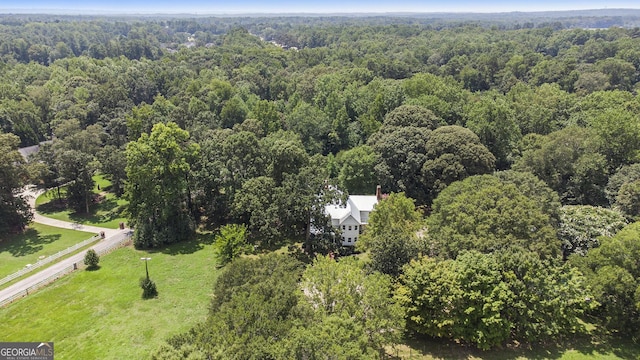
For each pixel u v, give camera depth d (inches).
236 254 1892.2
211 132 2807.6
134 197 2158.0
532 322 1274.6
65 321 1469.0
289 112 3855.8
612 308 1316.4
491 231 1510.8
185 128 3216.0
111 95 3902.6
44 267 1855.3
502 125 2655.0
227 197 2297.0
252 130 2910.9
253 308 1048.2
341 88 3976.4
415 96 3489.2
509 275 1270.9
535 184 1856.5
